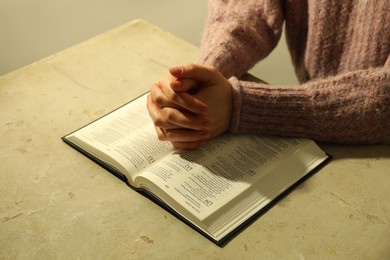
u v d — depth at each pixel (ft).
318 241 2.74
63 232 2.78
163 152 3.06
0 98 3.51
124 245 2.72
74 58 3.84
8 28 5.38
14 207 2.89
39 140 3.23
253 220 2.80
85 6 5.47
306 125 3.13
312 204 2.89
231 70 3.49
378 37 3.32
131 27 4.14
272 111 3.11
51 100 3.50
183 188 2.84
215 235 2.73
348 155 3.15
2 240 2.75
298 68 3.97
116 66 3.77
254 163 3.00
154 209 2.86
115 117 3.27
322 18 3.50
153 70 3.74
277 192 2.92
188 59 3.83
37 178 3.02
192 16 5.70
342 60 3.56
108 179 3.00
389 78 3.03
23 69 3.75
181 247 2.71
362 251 2.71
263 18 3.72
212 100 3.06
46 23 5.45
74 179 3.01
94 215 2.84
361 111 3.07
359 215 2.85
